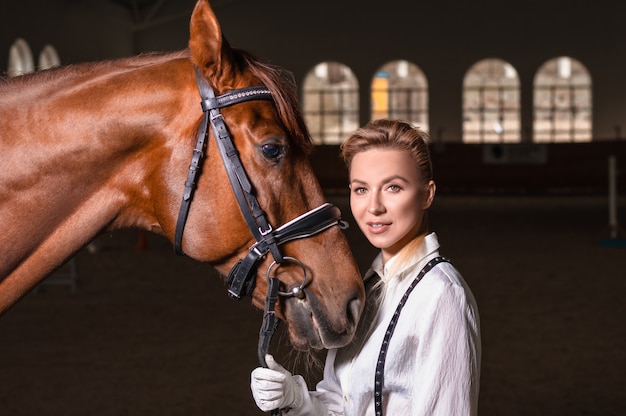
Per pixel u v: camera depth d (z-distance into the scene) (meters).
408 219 1.73
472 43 25.30
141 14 25.78
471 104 26.02
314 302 1.80
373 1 25.50
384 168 1.72
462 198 19.67
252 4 25.67
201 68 1.76
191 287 8.44
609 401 4.59
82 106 1.81
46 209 1.81
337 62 25.72
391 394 1.73
